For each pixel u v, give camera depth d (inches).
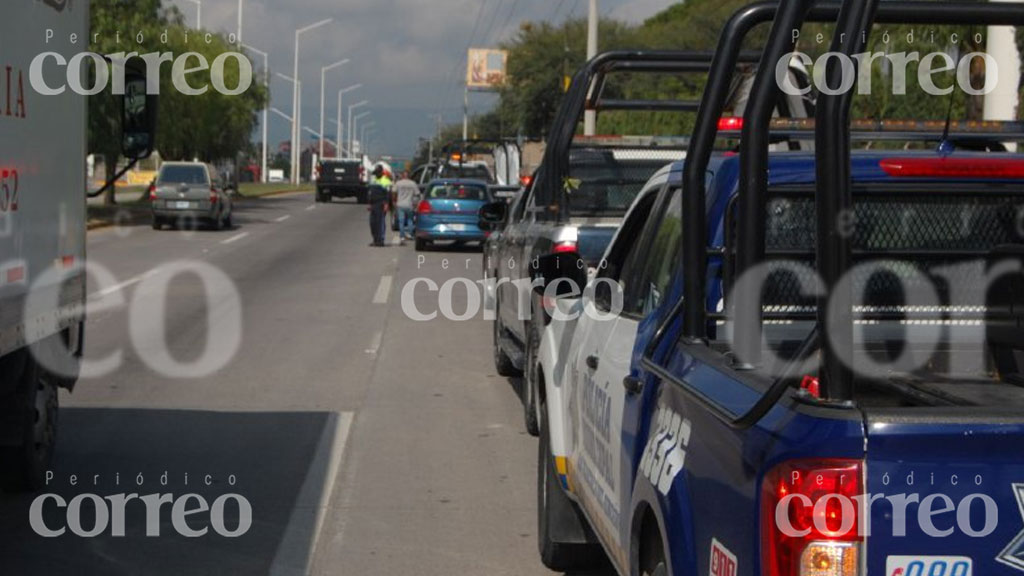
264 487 295.3
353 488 296.5
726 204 161.0
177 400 399.9
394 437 352.5
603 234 357.4
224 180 1451.8
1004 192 168.6
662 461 149.6
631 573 165.8
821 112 109.5
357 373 461.7
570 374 227.8
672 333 162.2
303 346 524.7
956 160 167.9
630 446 168.9
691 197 153.0
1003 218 173.5
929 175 167.3
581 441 213.6
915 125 191.6
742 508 121.6
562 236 354.9
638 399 166.7
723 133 217.6
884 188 167.3
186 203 1330.0
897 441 109.8
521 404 406.0
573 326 233.8
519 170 1450.5
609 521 183.8
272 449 334.3
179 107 1572.3
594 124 1268.5
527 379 360.5
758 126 134.2
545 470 242.2
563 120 408.5
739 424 117.2
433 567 240.4
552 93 2532.0
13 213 222.1
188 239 1206.3
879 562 111.1
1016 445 110.3
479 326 601.0
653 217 196.7
